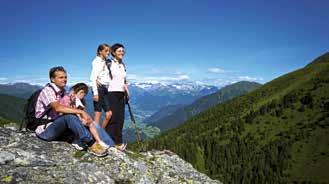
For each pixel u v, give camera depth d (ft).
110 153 44.68
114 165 43.19
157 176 47.44
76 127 41.65
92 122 43.27
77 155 41.98
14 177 34.50
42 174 36.35
